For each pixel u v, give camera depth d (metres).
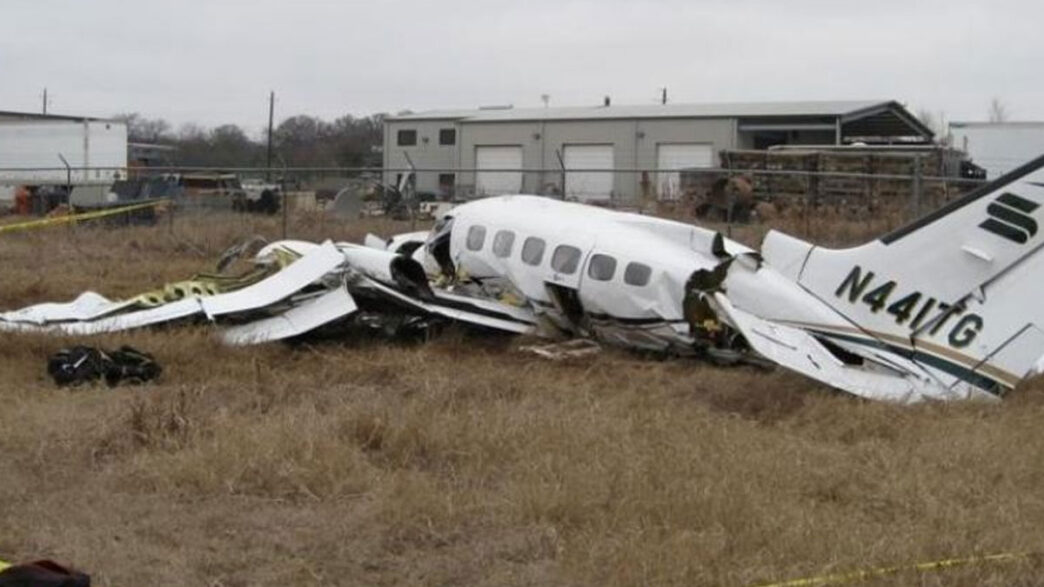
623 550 5.60
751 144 46.97
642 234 11.34
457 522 6.07
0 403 8.46
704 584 5.29
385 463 7.16
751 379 9.76
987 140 41.53
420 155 51.44
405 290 11.69
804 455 7.45
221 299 11.62
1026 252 9.26
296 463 6.80
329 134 72.81
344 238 23.12
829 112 45.16
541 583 5.35
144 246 22.08
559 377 10.06
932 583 5.29
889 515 6.38
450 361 10.75
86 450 7.19
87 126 39.50
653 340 10.98
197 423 7.67
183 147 69.69
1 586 4.66
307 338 11.70
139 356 9.79
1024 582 5.40
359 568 5.52
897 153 32.66
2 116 50.78
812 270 10.28
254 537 5.84
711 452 7.36
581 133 46.69
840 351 9.98
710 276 10.57
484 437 7.48
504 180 47.56
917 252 9.67
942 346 9.49
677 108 48.25
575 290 11.30
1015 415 8.66
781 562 5.52
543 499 6.24
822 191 32.97
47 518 6.06
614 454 7.19
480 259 12.30
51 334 10.66
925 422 8.39
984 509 6.39
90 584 5.00
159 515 6.14
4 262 19.12
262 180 44.00
